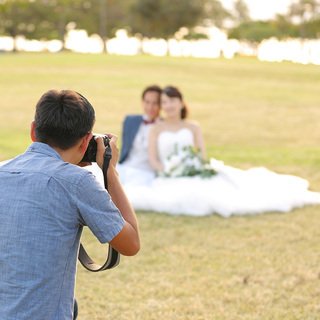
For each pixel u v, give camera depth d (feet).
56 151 6.26
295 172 26.73
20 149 31.71
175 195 18.81
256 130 44.24
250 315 11.24
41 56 122.52
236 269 13.66
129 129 21.68
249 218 18.22
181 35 269.03
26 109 52.85
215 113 53.57
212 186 19.85
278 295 12.15
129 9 252.42
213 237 16.12
